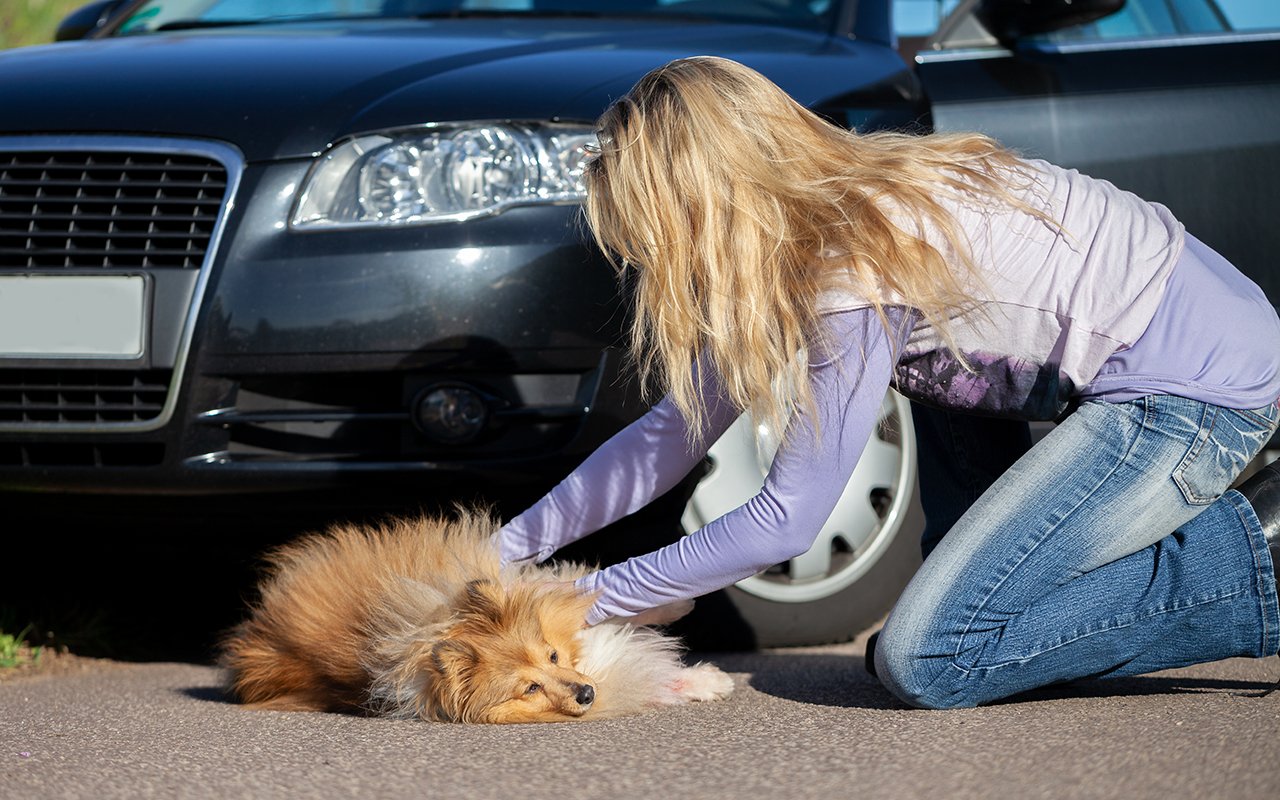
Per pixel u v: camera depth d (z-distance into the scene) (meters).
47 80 3.29
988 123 3.46
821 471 2.40
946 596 2.38
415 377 2.96
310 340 2.92
